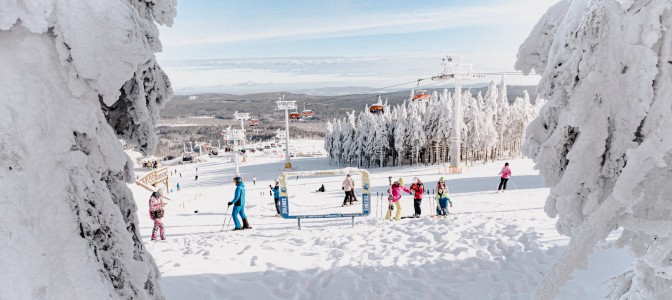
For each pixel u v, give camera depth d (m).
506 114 48.88
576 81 2.07
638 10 1.85
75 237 1.71
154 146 2.46
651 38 1.78
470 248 6.51
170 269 5.85
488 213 9.80
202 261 6.20
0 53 1.63
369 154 52.66
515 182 19.66
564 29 2.29
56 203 1.67
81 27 1.67
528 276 5.23
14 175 1.58
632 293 2.52
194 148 184.62
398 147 47.56
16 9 1.58
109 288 1.80
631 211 1.86
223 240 8.10
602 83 1.95
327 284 5.39
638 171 1.74
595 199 2.00
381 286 5.27
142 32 1.95
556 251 5.89
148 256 2.36
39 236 1.62
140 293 2.01
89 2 1.69
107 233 1.89
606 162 1.97
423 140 45.66
